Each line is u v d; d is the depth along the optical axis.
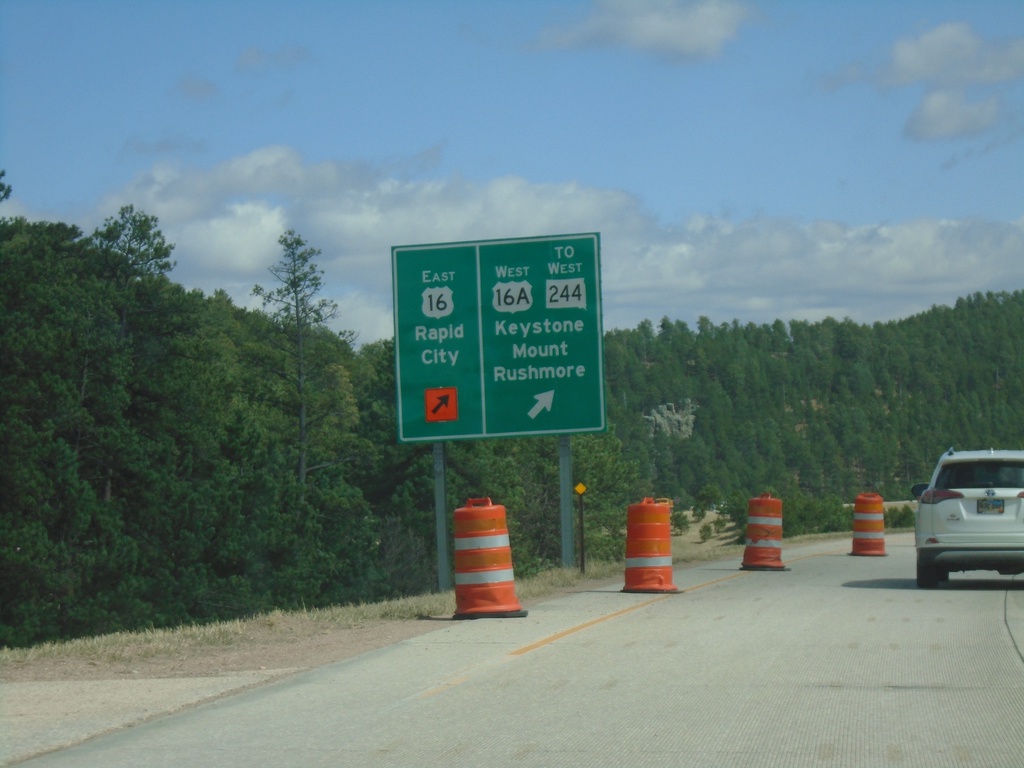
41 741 13.31
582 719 13.77
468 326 33.47
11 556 52.62
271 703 15.29
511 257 33.47
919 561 28.67
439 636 21.34
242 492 72.06
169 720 14.40
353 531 89.69
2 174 67.94
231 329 152.50
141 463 65.69
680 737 12.73
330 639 21.84
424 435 33.44
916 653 18.11
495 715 14.14
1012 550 27.59
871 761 11.58
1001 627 21.16
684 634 20.75
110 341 67.88
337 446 100.44
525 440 126.00
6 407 57.56
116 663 19.03
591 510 126.00
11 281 61.94
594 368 33.03
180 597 63.72
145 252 77.69
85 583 57.25
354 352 162.75
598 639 20.36
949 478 28.59
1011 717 13.46
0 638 51.00
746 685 15.63
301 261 96.25
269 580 71.50
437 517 33.91
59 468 57.50
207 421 75.62
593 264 33.25
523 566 108.19
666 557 29.45
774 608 24.81
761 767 11.43
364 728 13.63
